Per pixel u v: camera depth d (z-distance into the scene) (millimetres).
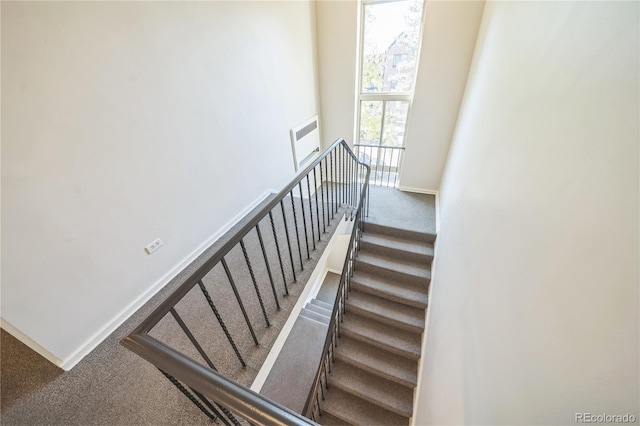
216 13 2035
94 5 1330
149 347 731
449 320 1864
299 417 540
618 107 560
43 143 1240
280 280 2039
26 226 1227
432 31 3201
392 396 2643
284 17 2916
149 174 1761
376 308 3221
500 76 1657
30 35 1141
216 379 634
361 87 4160
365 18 3602
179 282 2053
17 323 1253
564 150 765
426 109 3758
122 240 1666
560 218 724
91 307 1554
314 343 3771
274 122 3088
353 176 4832
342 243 5023
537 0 1190
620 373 474
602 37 659
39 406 1336
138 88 1598
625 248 494
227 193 2525
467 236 1791
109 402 1348
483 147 1801
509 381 849
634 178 487
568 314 625
